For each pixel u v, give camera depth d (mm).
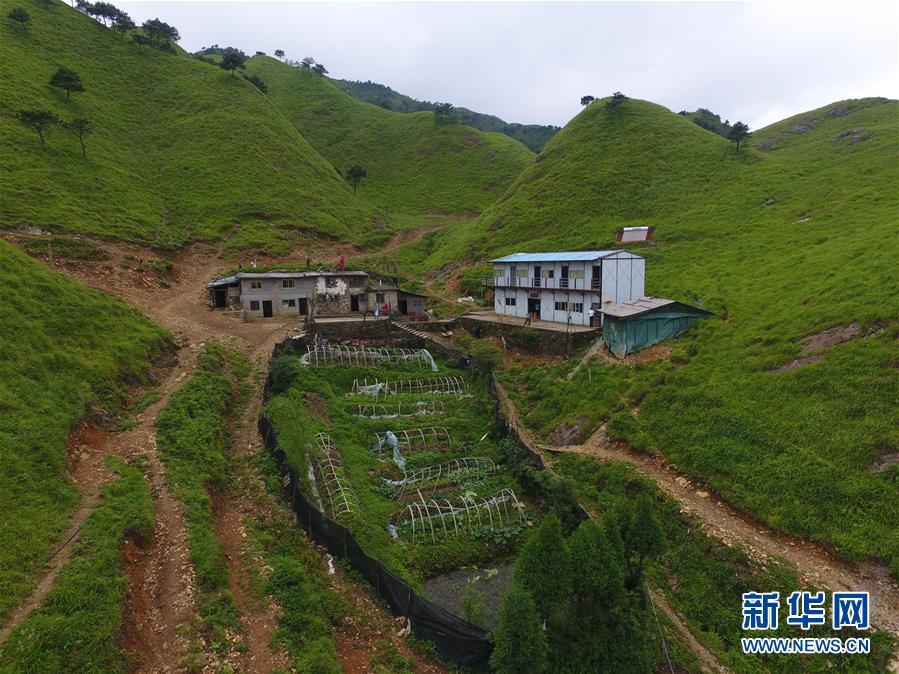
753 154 81625
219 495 23453
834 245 43375
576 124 106688
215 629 15234
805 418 24203
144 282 53375
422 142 152875
